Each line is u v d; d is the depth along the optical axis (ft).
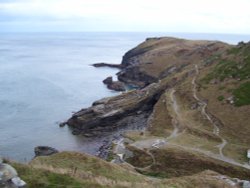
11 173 77.10
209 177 130.82
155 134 289.33
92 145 306.35
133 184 94.68
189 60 603.26
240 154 237.45
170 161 223.51
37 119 376.89
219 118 298.35
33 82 590.55
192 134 278.46
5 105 429.38
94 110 367.04
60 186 82.79
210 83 369.30
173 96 374.63
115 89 552.00
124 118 375.25
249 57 379.96
